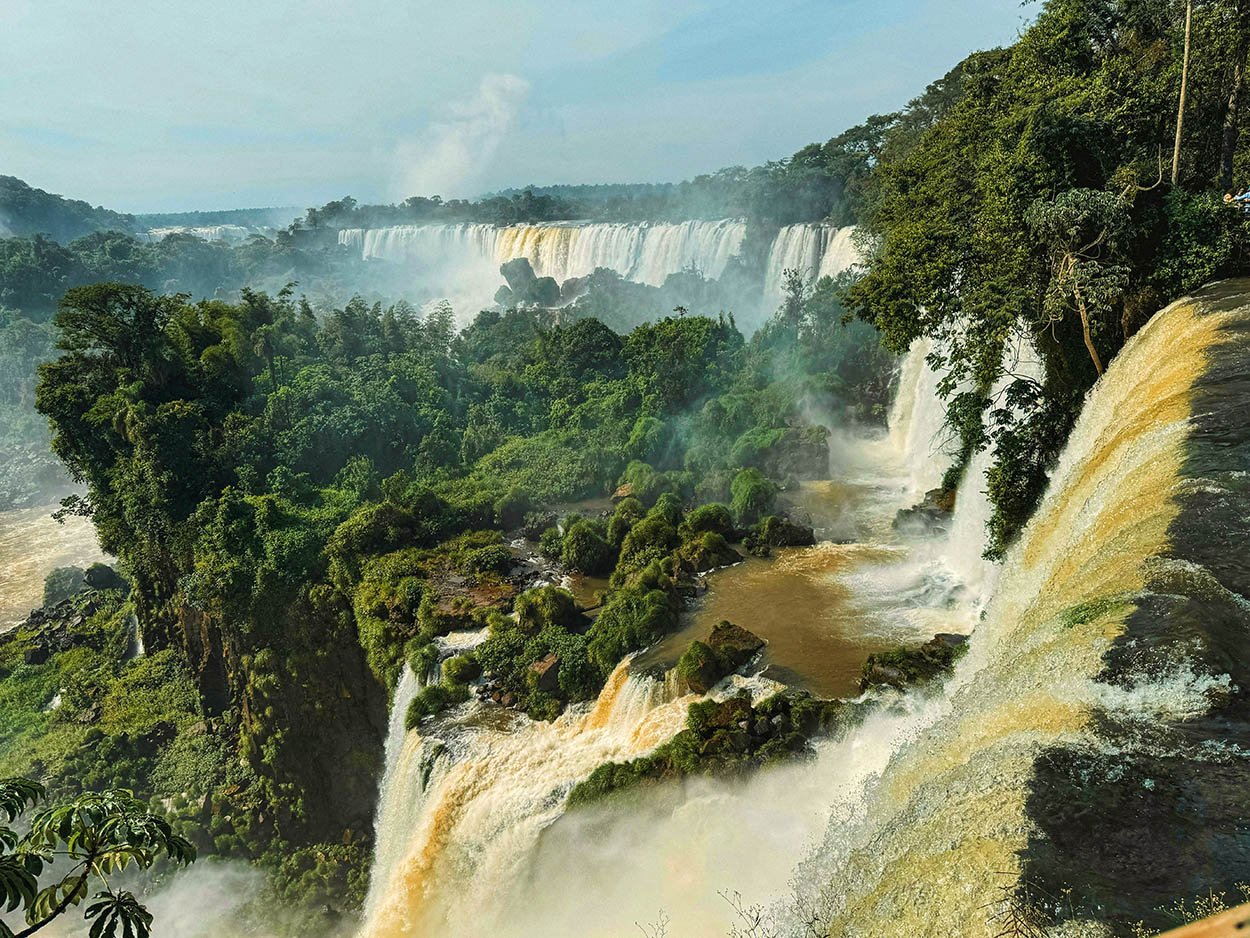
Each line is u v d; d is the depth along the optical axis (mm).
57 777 46719
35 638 62812
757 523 46250
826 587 38812
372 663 42156
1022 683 13539
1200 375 21188
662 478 53719
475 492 57000
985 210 33438
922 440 53250
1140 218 29891
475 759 31688
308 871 40219
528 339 91000
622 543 47094
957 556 39469
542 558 49125
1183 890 8562
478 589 44750
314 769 44531
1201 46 34219
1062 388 33875
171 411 58906
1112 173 31891
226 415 63000
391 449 64562
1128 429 21250
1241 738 10547
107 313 63188
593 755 29922
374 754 44062
